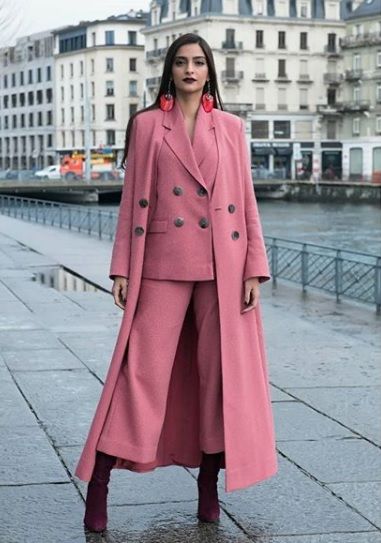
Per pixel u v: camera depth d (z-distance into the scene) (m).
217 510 4.18
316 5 92.44
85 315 11.07
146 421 3.84
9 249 22.64
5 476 4.79
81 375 7.28
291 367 7.85
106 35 105.94
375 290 12.73
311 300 13.96
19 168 125.69
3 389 6.78
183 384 4.10
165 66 4.00
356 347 8.93
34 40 119.12
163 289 3.91
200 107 4.02
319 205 78.56
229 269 3.93
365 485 4.69
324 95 93.25
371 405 6.42
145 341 3.89
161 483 4.67
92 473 3.93
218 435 3.98
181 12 93.31
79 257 20.53
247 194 4.05
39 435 5.55
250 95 91.12
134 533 4.03
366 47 89.75
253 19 90.00
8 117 127.06
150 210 3.96
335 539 4.01
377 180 82.56
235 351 3.93
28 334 9.40
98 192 81.38
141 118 4.01
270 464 4.02
